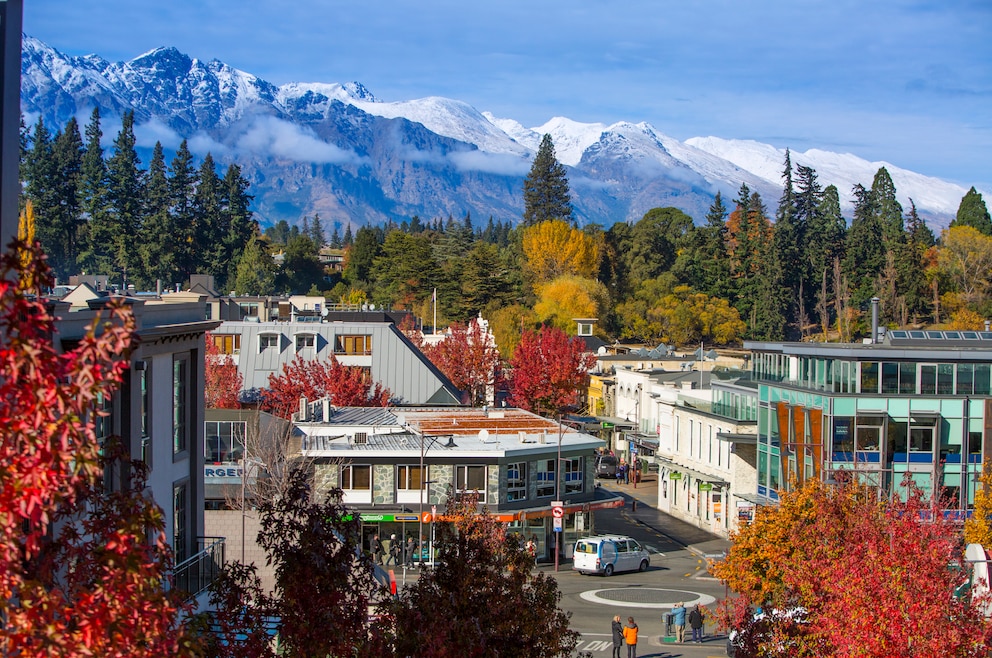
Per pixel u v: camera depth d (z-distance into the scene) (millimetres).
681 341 194250
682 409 89375
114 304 13094
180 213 196000
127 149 186625
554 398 121688
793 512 41375
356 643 21734
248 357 96625
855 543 35594
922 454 67312
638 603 58094
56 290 95750
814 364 70562
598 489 75688
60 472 12359
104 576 13766
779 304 198750
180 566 31344
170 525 32938
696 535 80250
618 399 125125
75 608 13211
